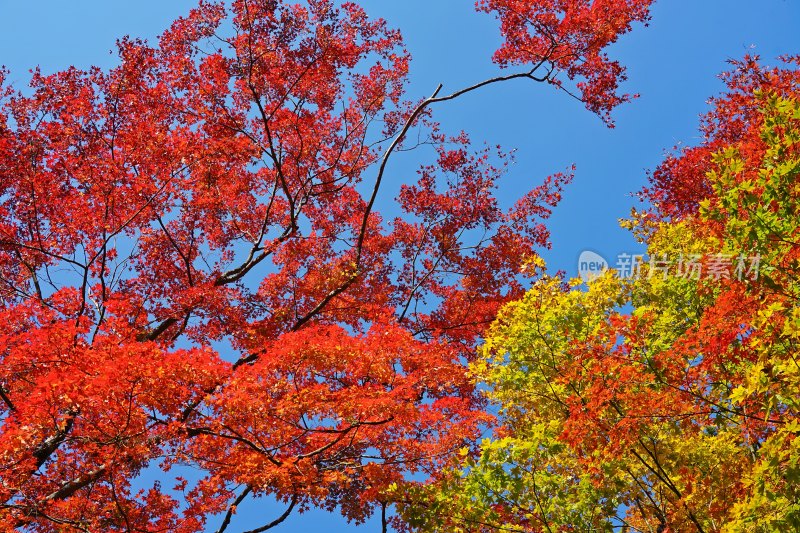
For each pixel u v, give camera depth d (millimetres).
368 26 13289
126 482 7926
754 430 6070
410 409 7551
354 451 8562
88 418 6949
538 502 6492
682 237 9344
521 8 13109
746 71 12664
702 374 6055
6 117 11102
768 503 4973
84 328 7680
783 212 5016
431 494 6918
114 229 11398
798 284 5285
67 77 11383
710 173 5203
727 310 5375
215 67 12453
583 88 13836
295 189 15156
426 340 14258
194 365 7008
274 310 12562
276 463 7629
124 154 11297
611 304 7805
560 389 7223
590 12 12930
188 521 8016
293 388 7559
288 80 13625
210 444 7520
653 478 6848
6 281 11422
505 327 7625
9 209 11125
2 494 6543
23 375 7984
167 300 12258
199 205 13039
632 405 6148
